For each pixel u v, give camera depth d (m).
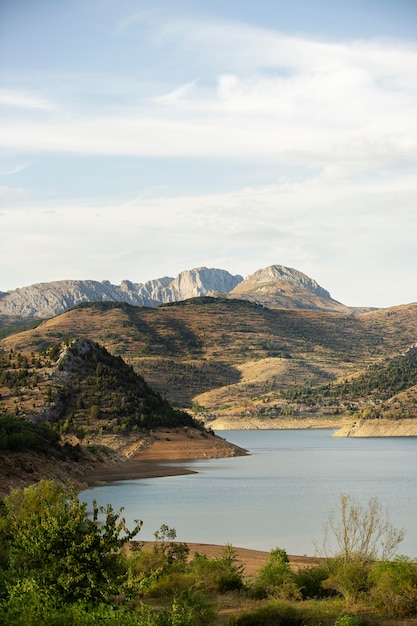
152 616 36.88
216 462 191.62
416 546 67.88
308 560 62.88
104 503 105.81
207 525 85.88
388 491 122.62
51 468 122.88
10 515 56.97
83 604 36.09
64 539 38.84
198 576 50.31
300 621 41.06
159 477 149.38
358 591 45.59
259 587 48.22
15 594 36.69
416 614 42.38
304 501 108.81
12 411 195.12
